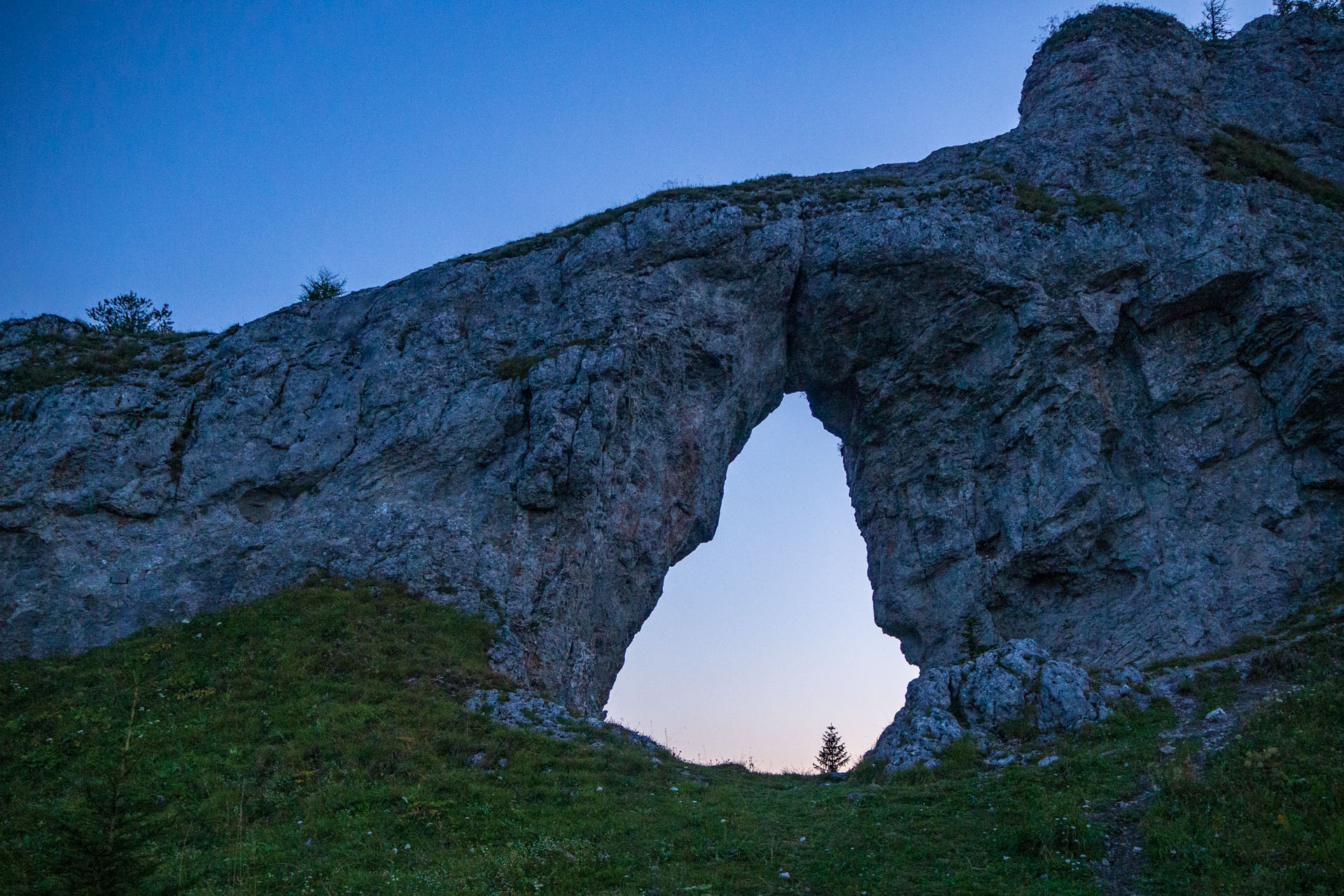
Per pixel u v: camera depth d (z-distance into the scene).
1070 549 32.47
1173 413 33.41
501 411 31.91
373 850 17.64
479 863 16.84
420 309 34.47
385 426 32.06
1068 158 38.16
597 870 16.86
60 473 30.19
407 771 21.05
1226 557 31.00
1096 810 18.34
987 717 24.50
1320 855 15.18
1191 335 33.97
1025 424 33.91
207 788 20.42
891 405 36.16
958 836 18.06
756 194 37.22
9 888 14.97
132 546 29.53
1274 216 34.06
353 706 23.77
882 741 25.91
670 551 33.69
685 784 21.67
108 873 13.00
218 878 16.52
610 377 31.84
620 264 34.41
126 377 32.84
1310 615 28.23
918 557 35.00
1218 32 48.38
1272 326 32.50
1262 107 40.19
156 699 24.47
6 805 20.31
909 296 35.03
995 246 35.00
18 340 33.69
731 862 17.39
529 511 30.78
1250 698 23.12
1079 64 41.22
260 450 31.78
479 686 25.62
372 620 27.41
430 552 29.67
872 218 35.41
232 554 29.67
